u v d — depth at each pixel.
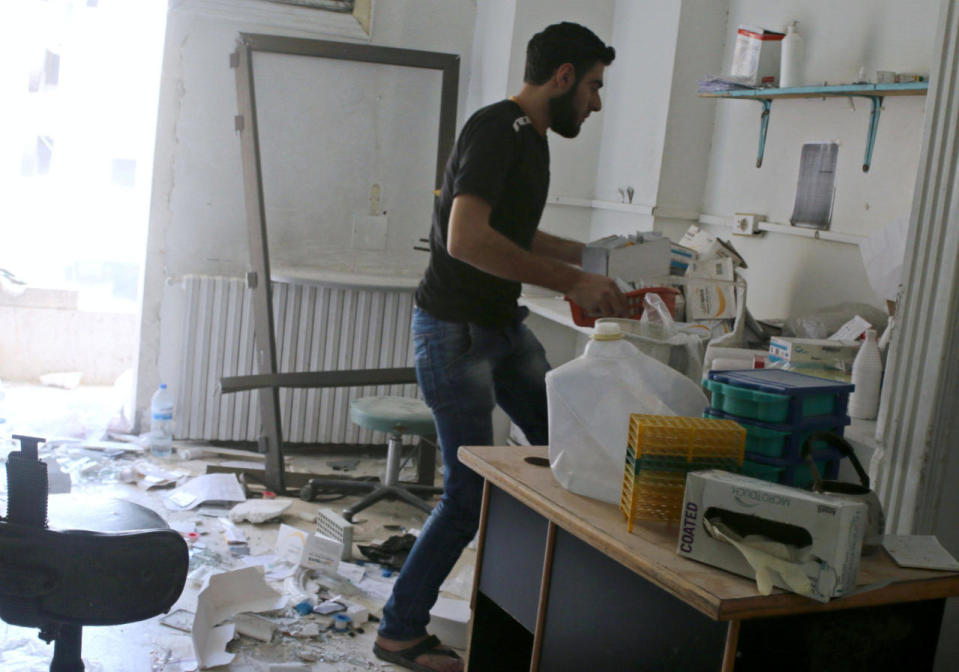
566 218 4.06
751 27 2.88
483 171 2.11
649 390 1.58
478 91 4.30
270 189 4.25
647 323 1.93
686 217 3.45
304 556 2.98
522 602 1.74
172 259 4.21
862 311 2.52
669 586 1.29
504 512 1.80
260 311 3.89
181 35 4.06
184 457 4.06
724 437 1.45
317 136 4.27
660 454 1.45
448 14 4.35
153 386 4.30
